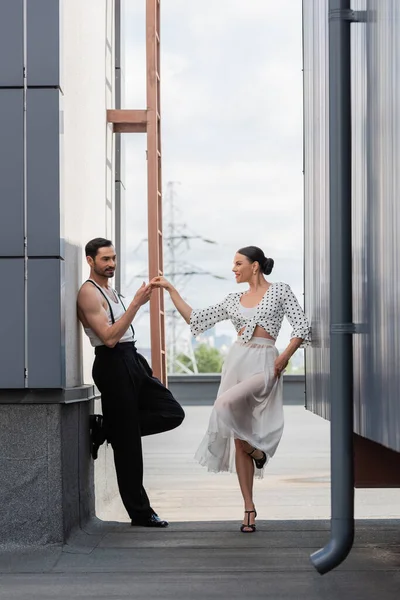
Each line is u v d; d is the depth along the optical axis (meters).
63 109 6.73
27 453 6.55
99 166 8.88
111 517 8.57
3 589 5.57
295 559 6.29
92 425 7.59
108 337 7.25
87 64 8.16
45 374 6.53
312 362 7.83
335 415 5.16
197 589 5.52
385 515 9.72
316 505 10.49
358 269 5.54
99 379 7.43
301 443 18.73
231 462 7.57
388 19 4.59
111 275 7.42
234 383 7.41
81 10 7.84
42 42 6.62
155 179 9.49
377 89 4.89
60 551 6.49
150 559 6.33
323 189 7.02
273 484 12.44
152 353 9.41
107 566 6.14
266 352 7.37
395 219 4.47
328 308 6.73
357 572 5.92
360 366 5.48
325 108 6.88
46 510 6.54
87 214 8.05
